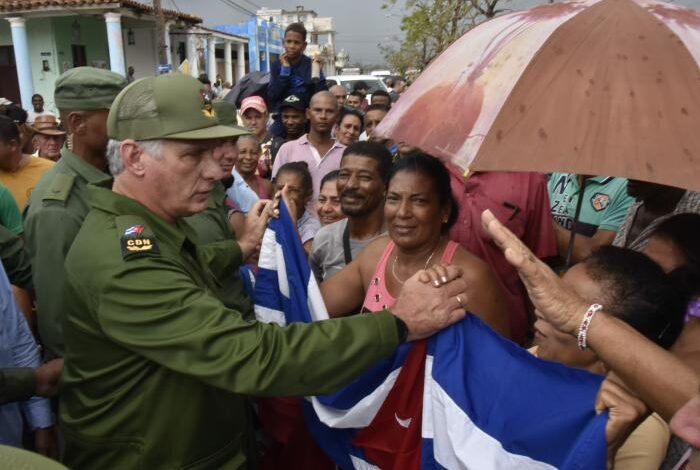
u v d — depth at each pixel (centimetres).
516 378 153
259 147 445
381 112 611
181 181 165
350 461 198
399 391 180
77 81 240
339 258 279
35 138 577
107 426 165
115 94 245
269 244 227
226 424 175
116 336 153
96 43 2105
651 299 144
